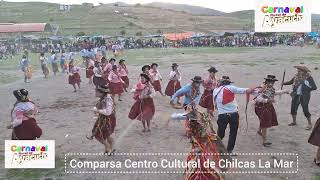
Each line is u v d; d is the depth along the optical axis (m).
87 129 12.79
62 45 60.47
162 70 28.89
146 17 123.62
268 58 37.09
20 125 9.80
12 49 56.88
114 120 10.11
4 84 24.08
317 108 14.98
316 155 9.39
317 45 54.12
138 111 12.07
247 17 133.38
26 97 9.82
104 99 9.78
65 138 11.80
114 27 107.62
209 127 7.34
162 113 14.66
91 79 23.72
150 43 66.69
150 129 12.59
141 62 36.34
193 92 11.64
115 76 17.34
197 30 107.31
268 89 10.45
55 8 136.88
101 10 130.25
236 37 69.19
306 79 12.08
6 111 16.05
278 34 77.06
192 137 7.23
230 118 9.55
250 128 12.46
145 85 11.95
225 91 9.55
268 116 10.41
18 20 117.81
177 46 66.00
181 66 31.28
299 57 37.50
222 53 46.28
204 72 26.75
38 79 26.53
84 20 117.12
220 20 124.31
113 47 46.19
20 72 31.39
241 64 31.73
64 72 30.61
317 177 8.62
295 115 12.65
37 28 65.69
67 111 15.59
